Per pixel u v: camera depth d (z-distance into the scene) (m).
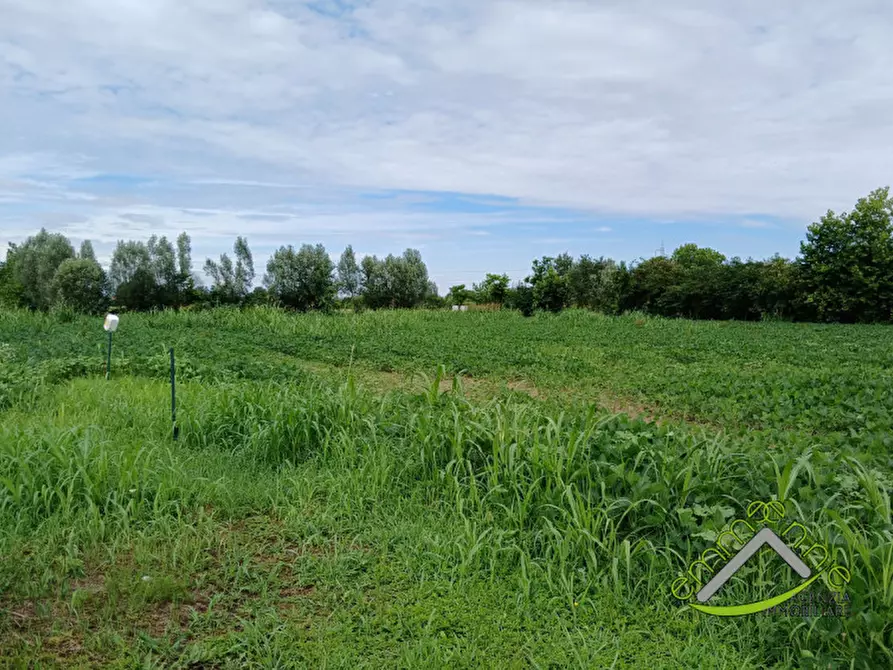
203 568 4.51
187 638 3.75
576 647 3.70
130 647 3.60
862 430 7.30
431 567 4.59
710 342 19.92
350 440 6.66
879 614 3.46
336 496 5.73
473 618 3.94
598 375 12.70
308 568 4.55
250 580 4.39
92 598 4.05
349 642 3.70
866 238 36.19
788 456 5.30
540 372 12.93
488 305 42.22
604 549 4.46
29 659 3.43
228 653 3.61
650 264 40.75
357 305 40.19
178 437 7.06
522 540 4.79
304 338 18.66
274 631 3.76
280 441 6.75
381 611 4.02
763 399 9.59
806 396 9.46
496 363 14.04
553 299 38.69
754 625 3.89
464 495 5.60
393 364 13.84
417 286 41.12
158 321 22.28
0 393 8.41
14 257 42.34
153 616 3.93
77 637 3.69
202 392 8.64
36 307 35.62
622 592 4.27
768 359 15.98
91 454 5.61
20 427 6.55
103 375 10.86
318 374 11.93
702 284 38.16
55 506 5.18
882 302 35.09
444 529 5.11
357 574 4.51
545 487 5.34
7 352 11.60
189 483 5.71
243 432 7.25
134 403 8.32
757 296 37.38
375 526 5.21
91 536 4.71
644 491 4.80
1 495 5.11
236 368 11.66
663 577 4.34
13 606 3.94
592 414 5.71
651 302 40.12
